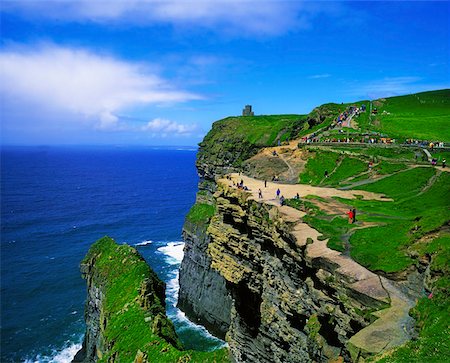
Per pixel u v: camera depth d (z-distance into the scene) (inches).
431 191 2052.2
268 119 6038.4
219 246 2549.2
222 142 5231.3
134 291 2086.6
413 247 1203.2
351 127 4180.6
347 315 1162.0
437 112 4963.1
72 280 4347.9
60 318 3553.2
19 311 3661.4
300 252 1529.3
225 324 3506.4
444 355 724.0
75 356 2869.1
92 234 6279.5
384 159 2829.7
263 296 2133.4
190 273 4079.7
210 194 4813.0
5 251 5255.9
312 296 1482.5
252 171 3316.9
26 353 3043.8
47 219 7204.7
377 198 2191.2
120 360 1684.3
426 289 993.5
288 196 2256.4
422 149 2883.9
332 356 1278.3
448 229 1200.8
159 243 5954.7
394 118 4525.1
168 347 1640.0
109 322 1975.9
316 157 3198.8
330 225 1647.4
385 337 885.2
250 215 2166.6
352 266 1255.5
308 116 5128.0
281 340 1980.8
